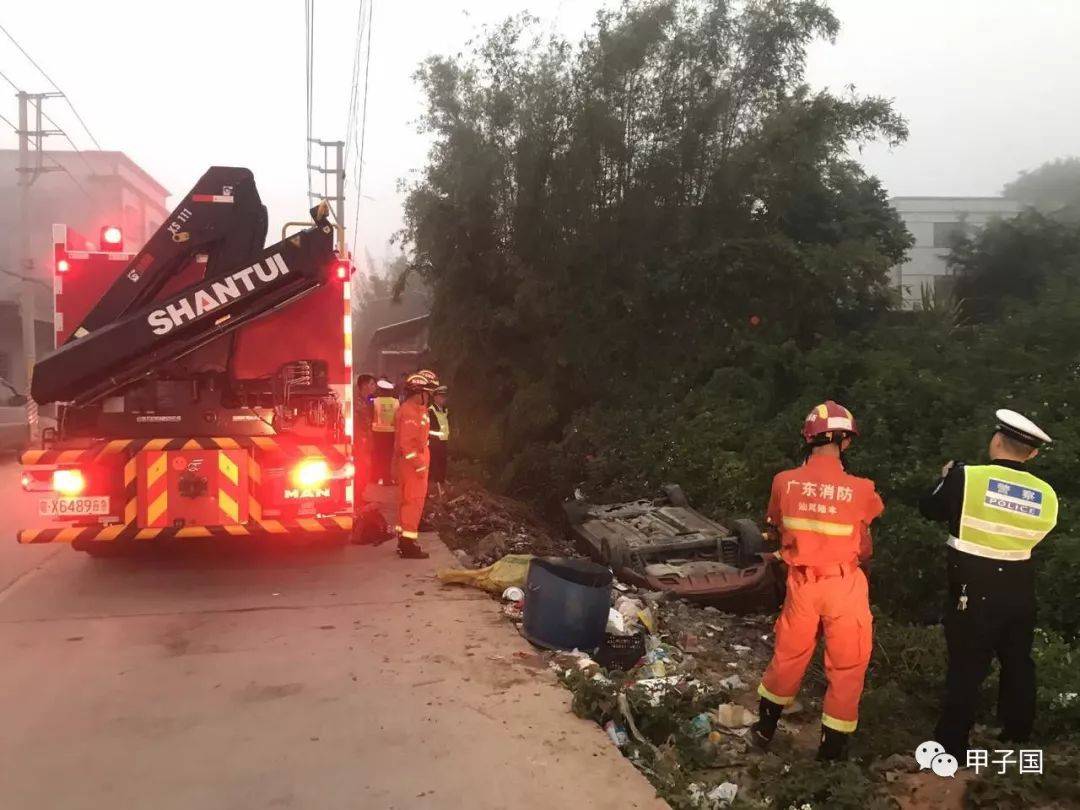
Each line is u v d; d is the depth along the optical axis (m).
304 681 4.47
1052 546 5.86
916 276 30.89
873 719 4.33
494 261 14.84
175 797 3.28
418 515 7.39
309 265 6.39
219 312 6.33
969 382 9.37
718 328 14.05
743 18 14.34
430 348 16.25
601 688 4.17
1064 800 3.25
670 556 7.44
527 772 3.47
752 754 3.98
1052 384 8.32
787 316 13.74
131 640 5.16
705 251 13.66
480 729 3.87
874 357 11.01
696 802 3.42
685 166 14.50
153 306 6.18
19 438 16.06
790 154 13.71
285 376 6.91
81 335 6.34
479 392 15.48
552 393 14.47
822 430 3.85
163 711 4.09
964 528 3.78
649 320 14.36
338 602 5.99
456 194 15.27
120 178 39.56
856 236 15.90
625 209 14.41
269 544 7.89
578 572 5.33
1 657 4.87
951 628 3.82
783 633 3.85
